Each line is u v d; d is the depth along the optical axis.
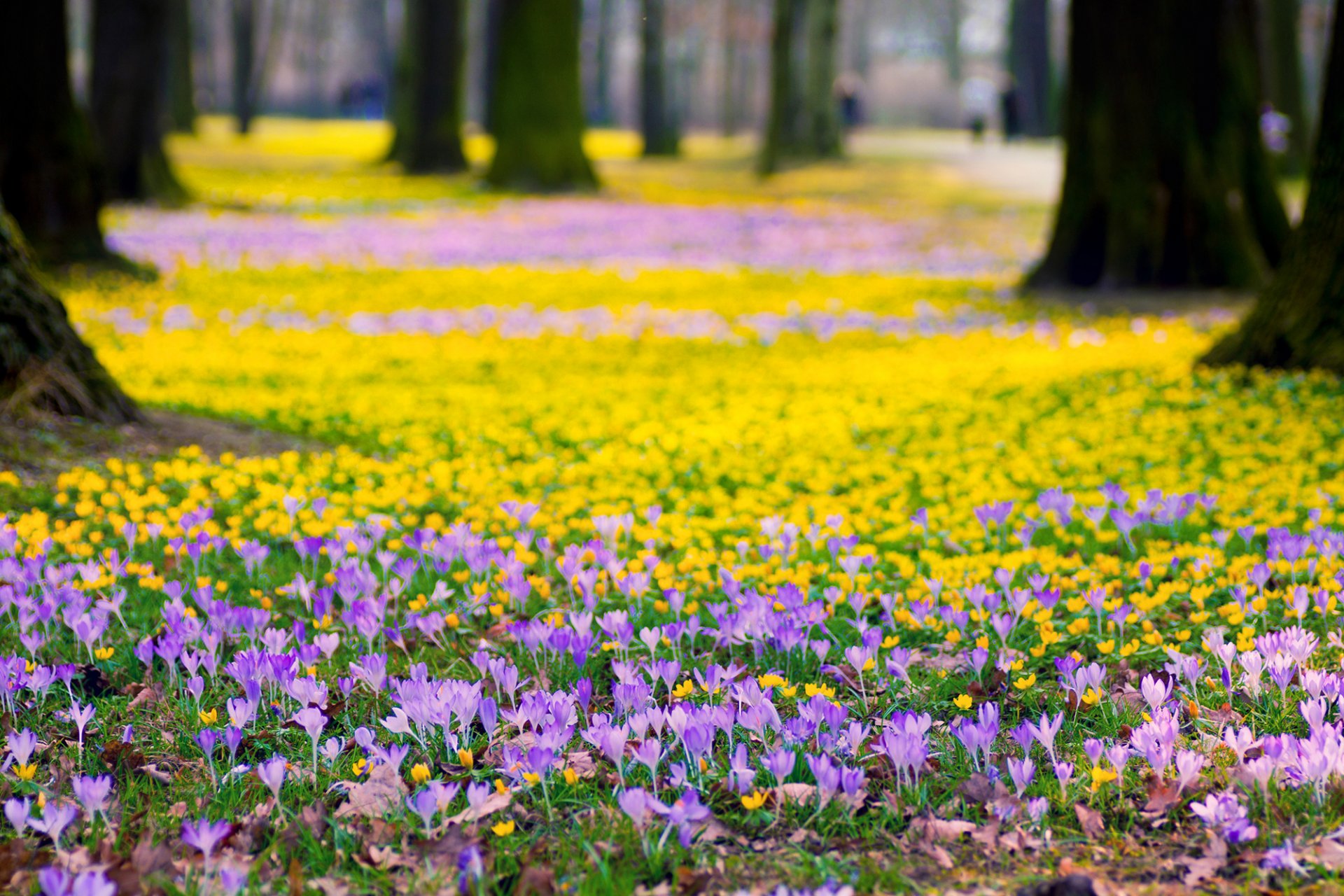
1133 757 3.44
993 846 3.03
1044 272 16.33
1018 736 3.30
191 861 2.93
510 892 2.84
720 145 59.47
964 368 11.27
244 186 30.55
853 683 4.08
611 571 4.84
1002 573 4.50
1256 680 3.76
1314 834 3.00
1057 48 85.56
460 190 31.95
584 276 18.38
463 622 4.73
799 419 9.01
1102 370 10.67
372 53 101.25
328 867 2.98
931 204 31.86
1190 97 15.16
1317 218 9.32
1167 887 2.85
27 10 15.69
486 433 8.50
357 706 3.96
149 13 24.89
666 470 7.48
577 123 32.97
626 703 3.53
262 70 72.00
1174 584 4.88
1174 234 15.41
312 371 11.26
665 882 2.87
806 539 5.81
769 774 3.36
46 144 16.03
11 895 2.79
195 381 10.55
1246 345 9.78
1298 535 5.27
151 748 3.67
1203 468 7.35
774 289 17.30
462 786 3.35
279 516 5.91
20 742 3.31
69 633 4.59
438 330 13.92
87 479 6.06
